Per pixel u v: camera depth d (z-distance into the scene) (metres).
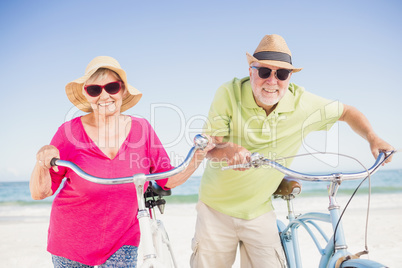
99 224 2.41
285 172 2.05
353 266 1.97
